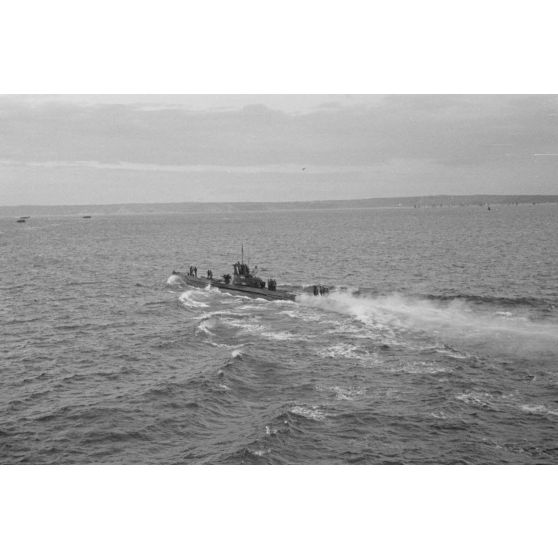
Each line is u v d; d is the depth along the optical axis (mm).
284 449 28062
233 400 34250
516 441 28781
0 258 111938
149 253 121438
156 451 28516
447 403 32844
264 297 62438
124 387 36656
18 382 37812
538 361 39562
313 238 152375
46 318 55812
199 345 45375
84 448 28844
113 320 54562
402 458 27391
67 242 154875
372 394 34500
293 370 38812
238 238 161000
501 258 96125
